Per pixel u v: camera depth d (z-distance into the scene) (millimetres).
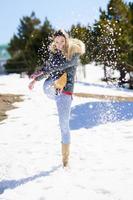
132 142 6812
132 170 5312
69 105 5703
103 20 25438
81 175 5348
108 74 26422
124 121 8734
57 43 5617
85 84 22250
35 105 12859
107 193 4629
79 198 4570
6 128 9375
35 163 6164
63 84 5562
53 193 4805
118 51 24719
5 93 15758
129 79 24391
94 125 8641
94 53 25281
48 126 9188
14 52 43375
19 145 7512
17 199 4734
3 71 40781
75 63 5621
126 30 25047
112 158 5969
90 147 6750
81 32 24500
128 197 4426
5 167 6133
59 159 6262
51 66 5641
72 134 7938
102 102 11602
